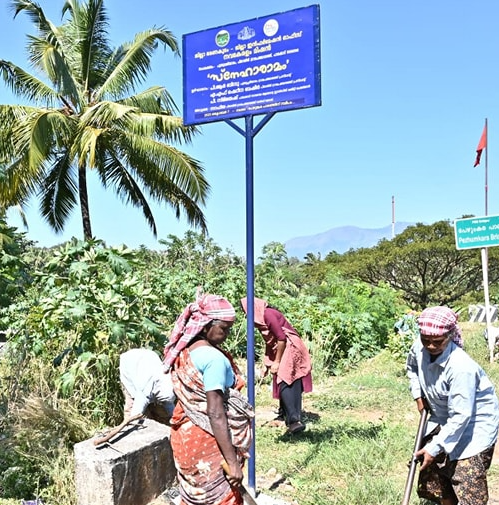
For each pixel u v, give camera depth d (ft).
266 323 22.35
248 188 16.89
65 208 71.46
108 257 21.77
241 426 11.64
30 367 22.89
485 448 12.99
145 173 65.62
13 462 16.46
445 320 12.53
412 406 26.43
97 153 63.05
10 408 19.39
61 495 15.66
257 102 16.71
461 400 12.64
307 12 16.16
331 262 137.59
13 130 59.62
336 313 39.99
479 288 120.37
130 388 17.95
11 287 22.25
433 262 117.50
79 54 68.69
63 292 22.36
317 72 16.02
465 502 12.93
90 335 20.52
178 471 11.79
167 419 18.65
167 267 48.80
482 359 37.35
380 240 133.80
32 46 61.98
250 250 16.83
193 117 17.69
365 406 26.73
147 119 60.44
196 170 63.05
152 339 23.73
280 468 18.70
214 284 39.63
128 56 66.44
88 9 66.74
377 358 39.52
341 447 20.08
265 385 31.45
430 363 13.21
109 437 15.78
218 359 11.28
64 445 17.34
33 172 57.31
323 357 36.22
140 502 15.49
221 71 17.24
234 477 11.18
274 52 16.51
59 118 58.08
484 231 37.50
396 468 18.58
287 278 47.29
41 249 50.08
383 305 49.19
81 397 20.40
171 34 66.33
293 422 21.88
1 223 22.48
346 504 15.81
